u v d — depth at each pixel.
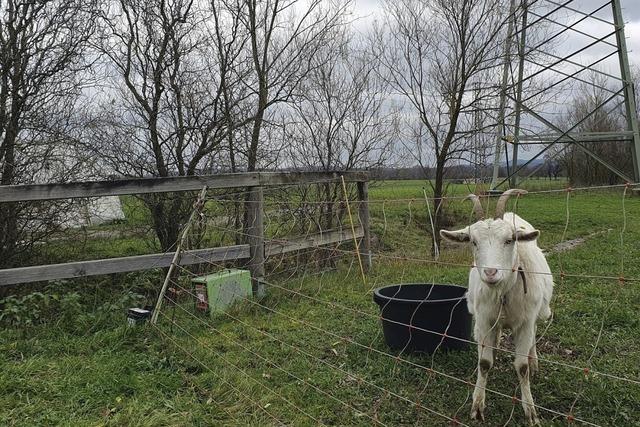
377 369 4.43
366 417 3.70
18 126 7.29
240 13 8.62
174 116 8.17
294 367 4.51
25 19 7.13
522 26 11.00
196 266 7.27
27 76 7.22
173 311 5.75
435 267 8.58
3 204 6.85
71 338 5.05
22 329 5.19
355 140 10.72
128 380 4.13
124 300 5.92
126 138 7.95
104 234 8.17
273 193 8.68
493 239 3.34
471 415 3.62
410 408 3.81
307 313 6.07
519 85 11.49
